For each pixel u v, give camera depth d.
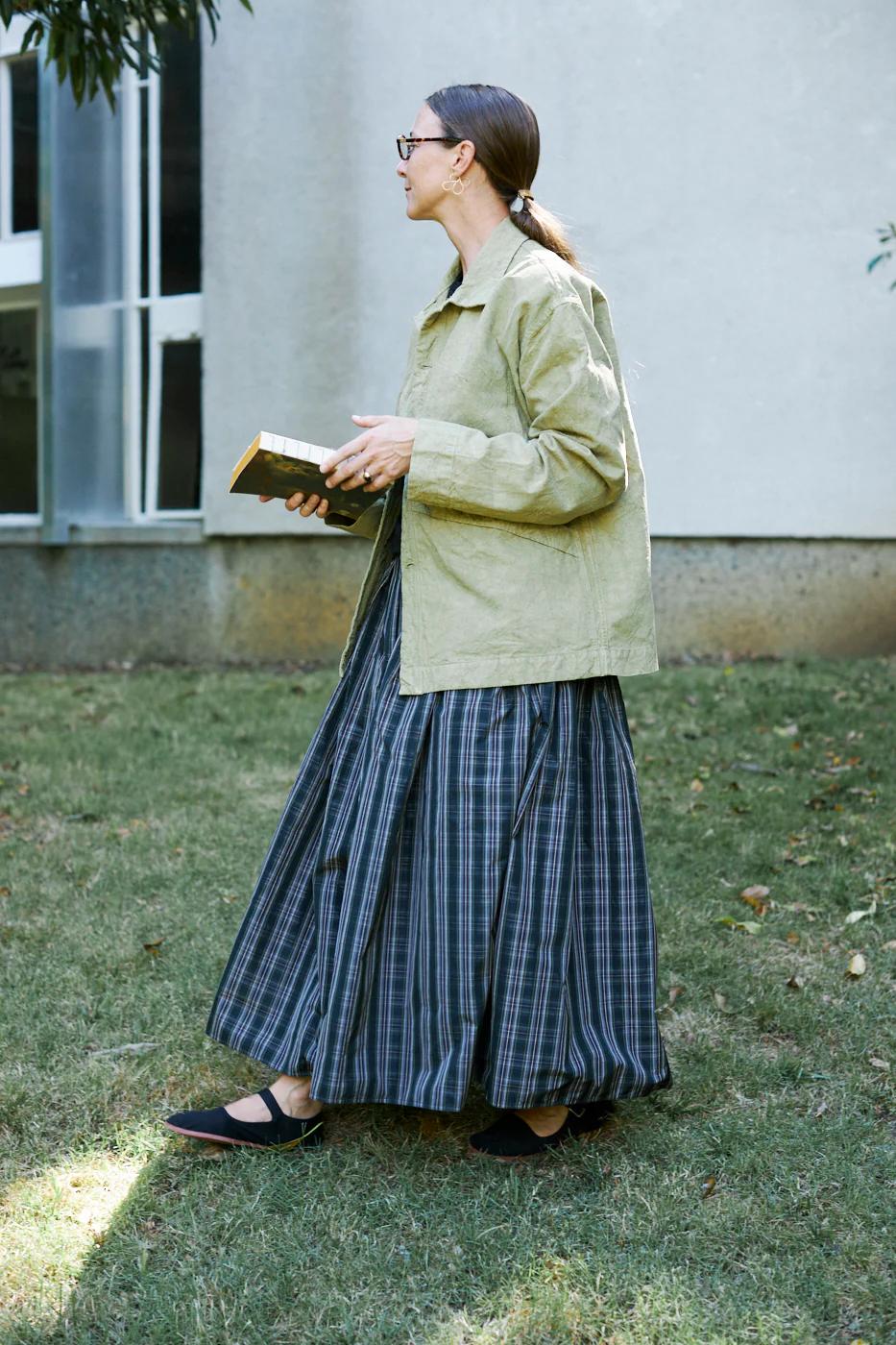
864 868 3.43
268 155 7.68
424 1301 1.64
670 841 3.71
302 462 1.83
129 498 8.78
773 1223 1.81
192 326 8.41
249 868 3.49
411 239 7.44
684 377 7.22
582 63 7.11
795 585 7.41
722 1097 2.21
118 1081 2.27
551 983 1.84
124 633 8.40
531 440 1.83
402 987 1.91
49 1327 1.60
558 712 1.88
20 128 8.99
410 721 1.89
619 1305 1.63
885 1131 2.08
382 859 1.87
